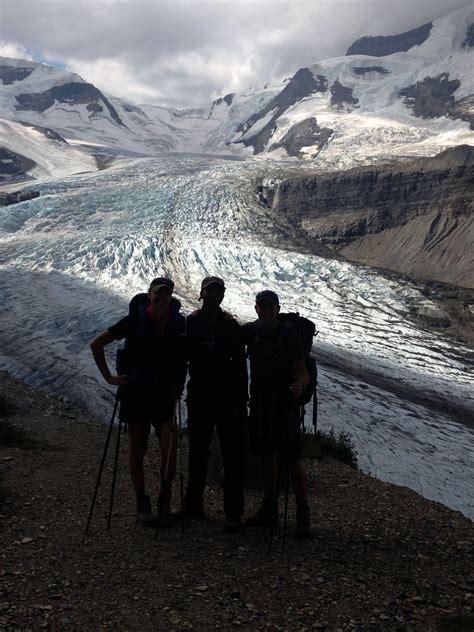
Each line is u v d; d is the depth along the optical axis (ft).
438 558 15.25
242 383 16.65
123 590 12.84
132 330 16.47
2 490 19.11
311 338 16.74
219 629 11.51
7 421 32.83
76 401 83.25
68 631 11.13
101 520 17.07
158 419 16.42
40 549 14.74
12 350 110.22
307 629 11.62
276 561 14.62
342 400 109.50
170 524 16.74
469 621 11.96
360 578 13.84
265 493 17.24
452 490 79.41
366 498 20.15
